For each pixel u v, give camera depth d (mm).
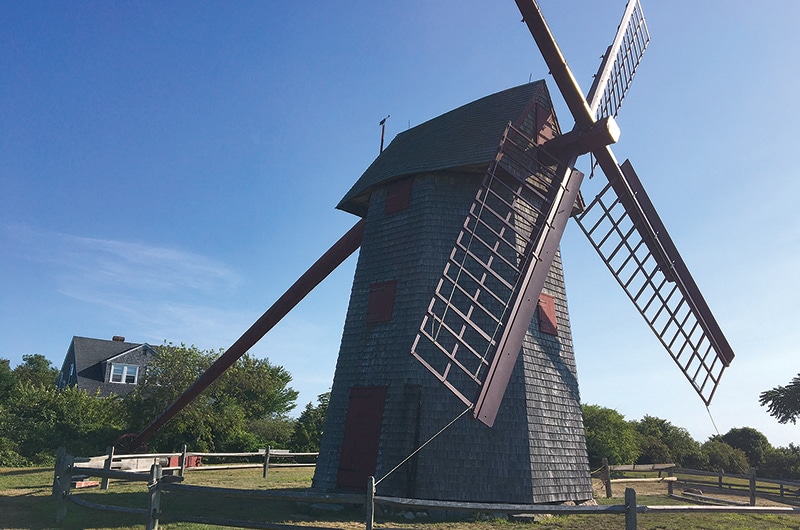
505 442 13109
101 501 13078
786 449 48531
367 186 16859
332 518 12094
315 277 17516
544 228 13609
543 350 14555
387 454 13234
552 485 13273
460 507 6867
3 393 33875
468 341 13859
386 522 11875
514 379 13695
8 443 23203
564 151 15562
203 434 27078
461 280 14430
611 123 14891
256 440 29469
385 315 14703
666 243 17688
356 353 14953
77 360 41094
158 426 21219
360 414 14078
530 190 14875
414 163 15852
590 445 31203
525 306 12266
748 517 13883
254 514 12133
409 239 15125
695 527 12094
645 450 38125
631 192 16938
